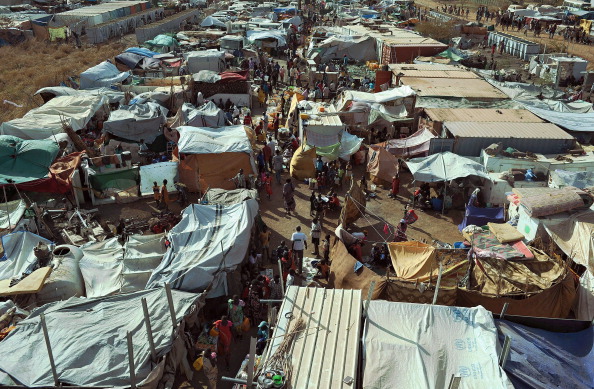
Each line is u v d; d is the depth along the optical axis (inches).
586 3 3380.9
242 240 712.4
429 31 2704.2
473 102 1339.8
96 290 676.7
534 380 463.8
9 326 585.6
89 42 2628.0
